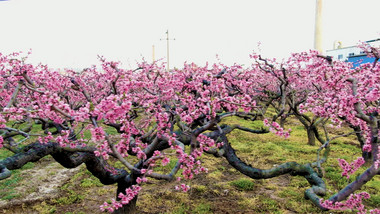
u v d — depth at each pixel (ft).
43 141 13.76
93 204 22.44
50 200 23.11
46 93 9.02
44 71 20.75
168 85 19.27
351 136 43.50
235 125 20.61
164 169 29.40
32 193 24.49
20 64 18.72
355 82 13.25
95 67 25.95
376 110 15.11
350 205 14.66
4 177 11.24
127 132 12.48
